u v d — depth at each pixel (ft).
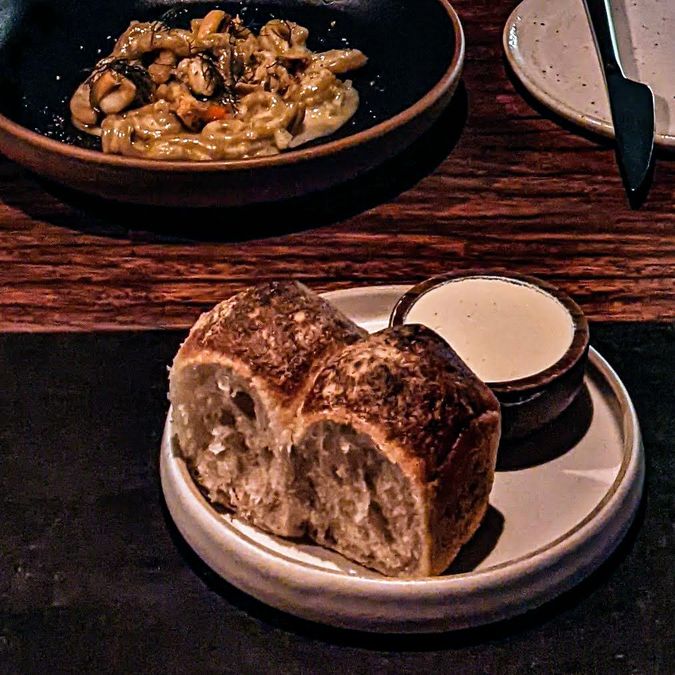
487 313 2.44
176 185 2.81
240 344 2.27
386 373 2.22
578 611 2.28
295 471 2.26
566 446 2.41
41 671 2.25
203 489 2.35
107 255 2.83
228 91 3.10
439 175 2.99
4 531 2.39
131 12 3.36
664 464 2.44
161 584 2.32
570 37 3.26
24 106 3.11
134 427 2.51
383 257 2.81
